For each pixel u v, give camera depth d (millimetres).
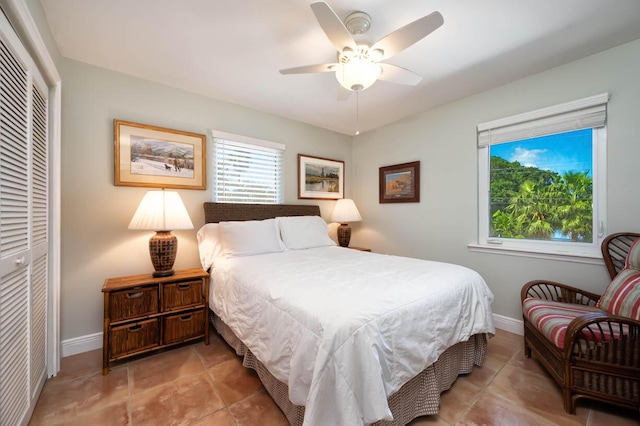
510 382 1743
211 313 2525
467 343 1826
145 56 2049
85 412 1459
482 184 2732
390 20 1652
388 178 3617
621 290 1663
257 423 1395
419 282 1574
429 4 1525
